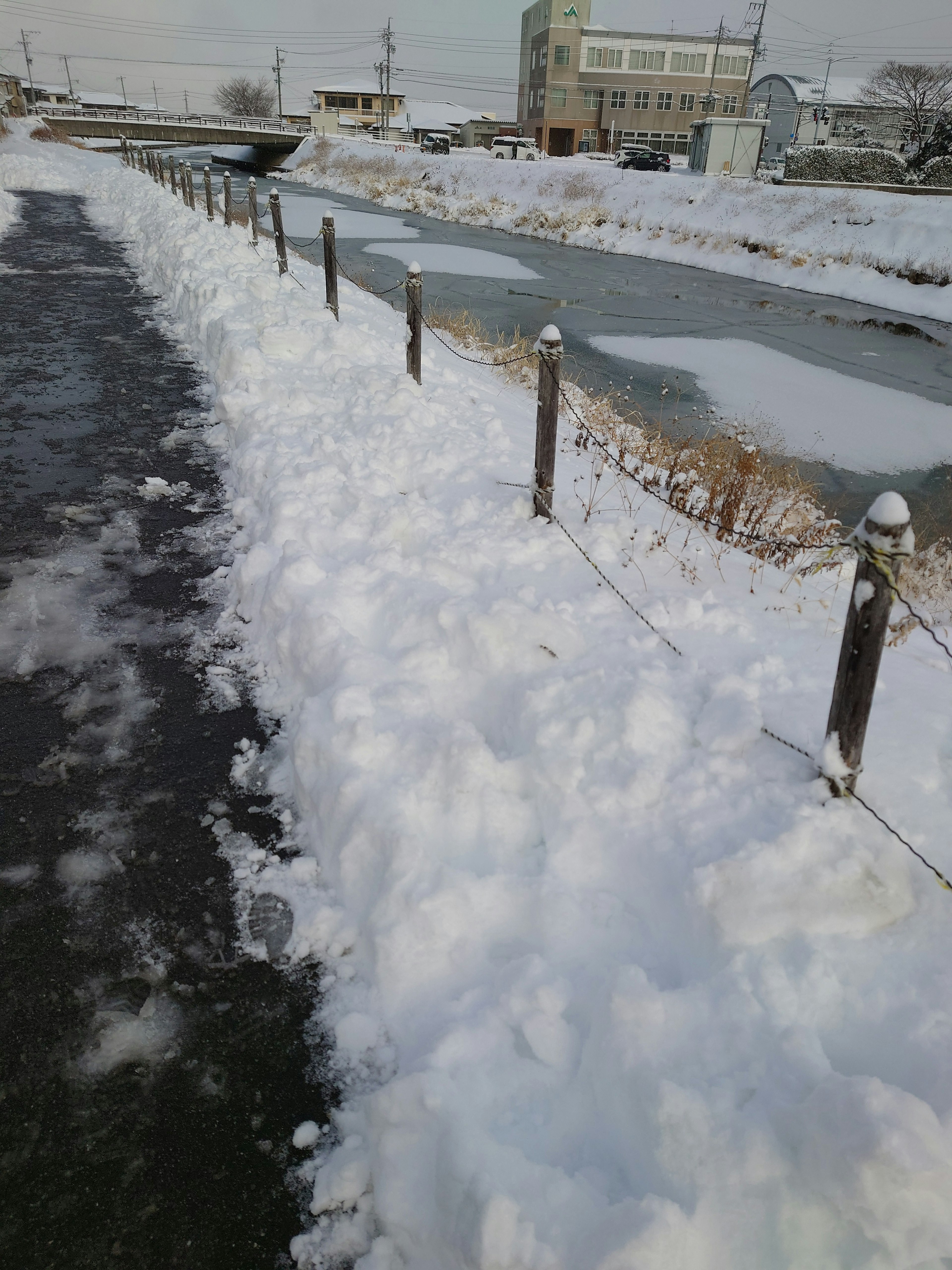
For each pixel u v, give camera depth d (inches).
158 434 281.0
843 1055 81.6
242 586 176.7
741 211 1129.4
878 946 88.6
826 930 89.7
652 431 379.2
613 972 88.7
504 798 112.7
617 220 1261.1
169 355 377.1
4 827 122.1
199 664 160.6
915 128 1770.4
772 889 90.4
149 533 211.6
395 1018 94.9
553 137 3203.7
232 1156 84.2
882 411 481.7
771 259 1007.0
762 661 134.8
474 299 736.3
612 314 717.9
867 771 108.0
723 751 113.1
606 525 184.5
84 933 106.7
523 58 3380.9
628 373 531.5
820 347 643.5
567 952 96.7
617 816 107.5
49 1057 92.6
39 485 235.6
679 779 109.4
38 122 2514.8
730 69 3041.3
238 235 589.9
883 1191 65.7
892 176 1202.0
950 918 90.6
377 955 99.0
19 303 464.1
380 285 744.3
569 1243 69.7
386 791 113.5
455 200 1567.4
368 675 136.7
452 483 211.0
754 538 149.8
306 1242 77.6
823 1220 69.6
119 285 537.0
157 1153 84.3
